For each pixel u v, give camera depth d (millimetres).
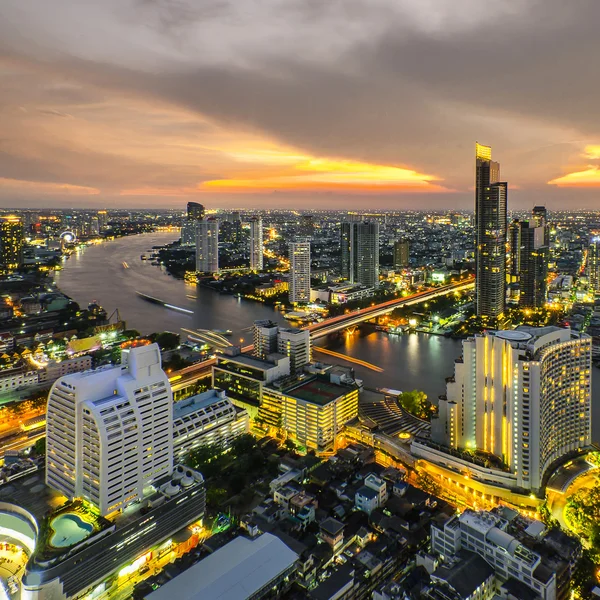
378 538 199500
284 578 172875
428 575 178500
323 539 198000
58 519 193000
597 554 194000
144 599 157375
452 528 183000
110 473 197875
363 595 176125
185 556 188750
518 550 168375
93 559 181375
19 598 183250
